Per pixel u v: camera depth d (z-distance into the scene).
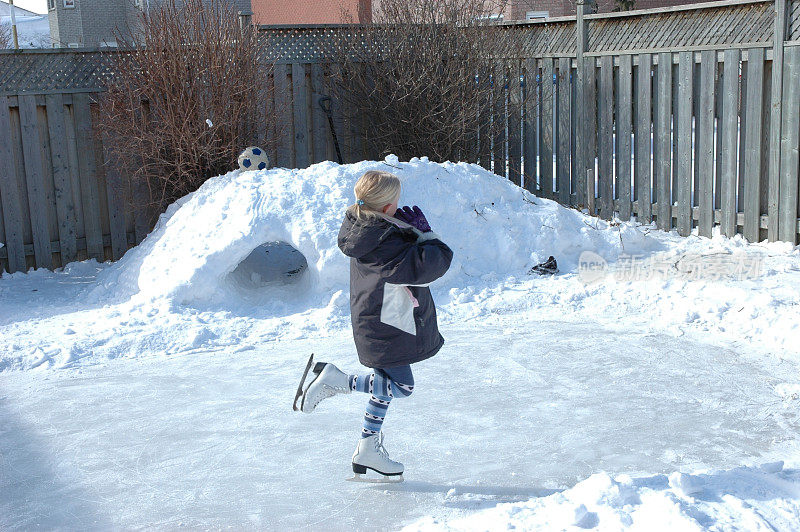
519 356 5.64
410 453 4.16
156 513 3.60
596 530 3.15
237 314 6.70
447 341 6.01
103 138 9.18
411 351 3.58
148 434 4.48
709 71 8.92
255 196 7.27
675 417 4.54
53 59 8.88
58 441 4.40
